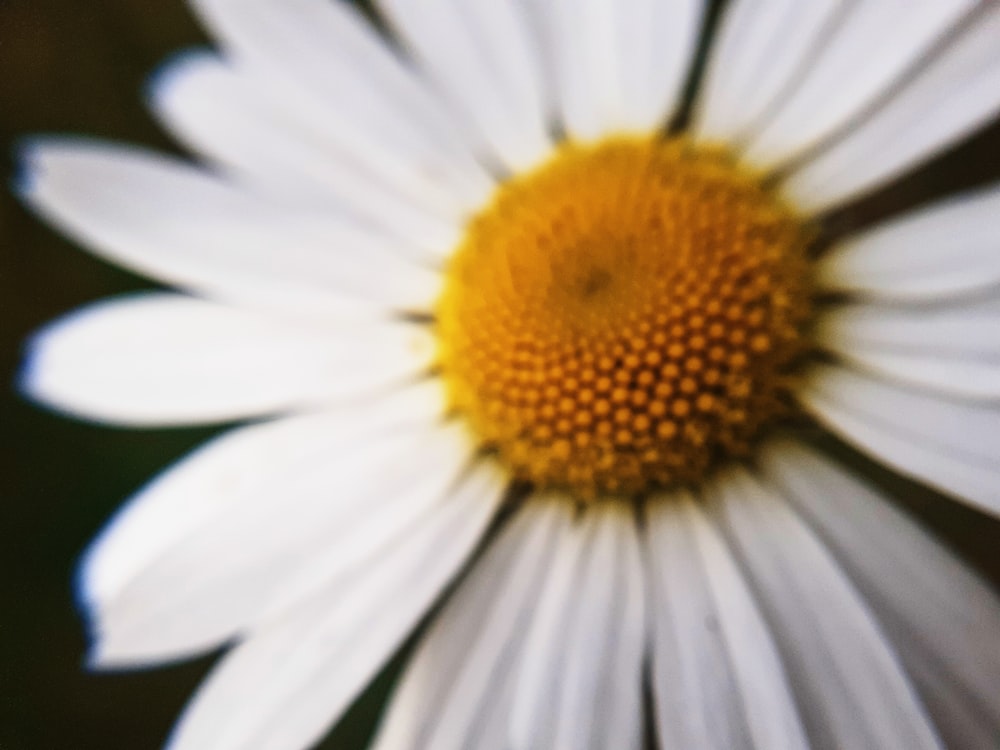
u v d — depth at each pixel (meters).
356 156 0.09
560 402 0.08
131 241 0.08
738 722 0.07
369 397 0.08
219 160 0.09
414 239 0.08
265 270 0.08
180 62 0.09
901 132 0.08
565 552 0.08
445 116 0.09
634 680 0.08
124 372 0.08
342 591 0.08
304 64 0.09
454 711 0.08
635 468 0.08
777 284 0.08
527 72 0.08
